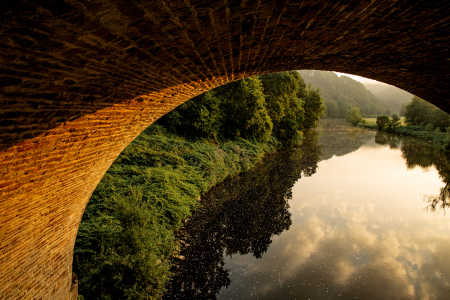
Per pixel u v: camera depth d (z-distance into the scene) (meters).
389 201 12.53
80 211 4.23
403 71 3.75
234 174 14.67
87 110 2.28
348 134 49.75
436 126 46.97
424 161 22.92
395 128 54.00
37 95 1.69
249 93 19.17
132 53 1.93
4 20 1.13
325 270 6.99
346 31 2.36
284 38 2.47
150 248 5.76
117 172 9.05
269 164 19.06
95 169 3.71
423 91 4.58
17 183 2.18
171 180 9.70
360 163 21.84
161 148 12.21
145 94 2.95
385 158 24.44
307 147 29.58
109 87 2.23
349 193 13.68
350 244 8.41
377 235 9.06
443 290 6.29
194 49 2.29
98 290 4.93
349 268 7.10
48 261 3.52
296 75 30.00
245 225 9.37
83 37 1.47
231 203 11.16
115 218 6.44
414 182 16.00
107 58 1.82
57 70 1.63
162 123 14.99
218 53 2.61
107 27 1.48
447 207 11.74
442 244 8.47
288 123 28.20
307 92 42.16
